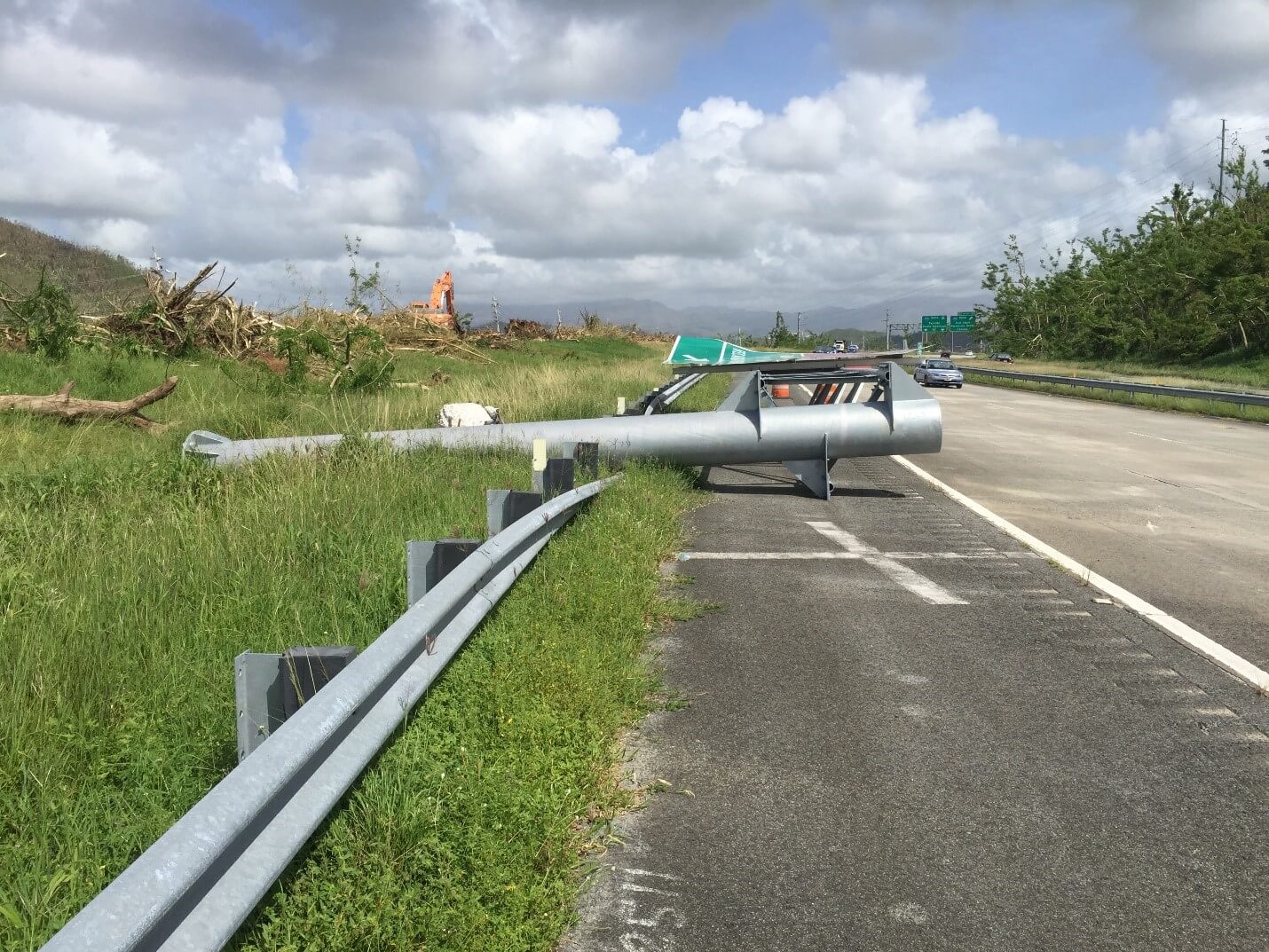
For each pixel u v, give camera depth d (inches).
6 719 142.3
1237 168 3046.3
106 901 72.4
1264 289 2394.2
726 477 558.6
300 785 111.8
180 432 510.3
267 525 262.7
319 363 877.8
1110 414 1192.8
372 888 111.9
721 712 196.4
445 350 1330.0
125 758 138.4
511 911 117.3
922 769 170.1
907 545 370.6
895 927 123.0
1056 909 127.5
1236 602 289.0
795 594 292.8
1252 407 1178.0
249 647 180.7
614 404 714.8
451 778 141.3
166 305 874.8
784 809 154.9
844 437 480.4
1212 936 121.9
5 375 612.1
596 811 153.0
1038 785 164.2
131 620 186.2
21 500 311.9
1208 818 153.3
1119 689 211.8
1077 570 326.6
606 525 327.9
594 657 202.5
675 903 128.0
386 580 221.9
